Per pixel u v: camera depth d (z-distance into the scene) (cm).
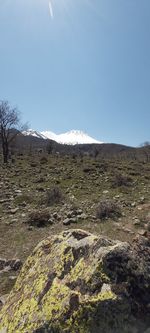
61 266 215
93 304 185
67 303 189
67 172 1024
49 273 217
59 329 183
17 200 672
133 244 223
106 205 562
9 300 230
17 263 378
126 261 204
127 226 498
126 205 615
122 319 185
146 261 211
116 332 182
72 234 240
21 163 1333
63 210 584
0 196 718
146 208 589
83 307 185
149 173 1031
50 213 571
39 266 231
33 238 471
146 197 681
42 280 215
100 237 222
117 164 1301
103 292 189
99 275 196
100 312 184
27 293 217
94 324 182
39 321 189
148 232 462
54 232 486
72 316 184
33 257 247
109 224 504
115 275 197
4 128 1556
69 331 181
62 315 186
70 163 1281
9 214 589
